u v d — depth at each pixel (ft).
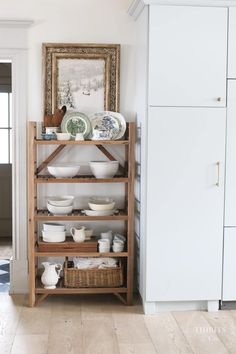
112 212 14.25
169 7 13.02
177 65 13.12
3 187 23.12
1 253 20.16
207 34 13.14
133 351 11.07
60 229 14.32
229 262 13.64
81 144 13.91
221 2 13.03
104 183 15.12
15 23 14.42
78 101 14.71
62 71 14.62
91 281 14.08
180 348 11.25
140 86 14.07
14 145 14.80
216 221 13.51
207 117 13.29
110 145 14.98
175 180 13.34
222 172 13.42
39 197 14.97
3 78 23.08
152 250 13.42
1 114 23.18
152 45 13.05
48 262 14.74
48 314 13.32
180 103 13.20
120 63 14.78
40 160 14.82
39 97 14.75
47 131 14.10
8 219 23.25
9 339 11.68
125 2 14.71
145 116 13.24
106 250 14.06
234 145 13.42
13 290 15.05
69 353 10.93
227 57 13.25
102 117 14.40
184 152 13.30
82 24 14.69
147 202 13.33
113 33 14.76
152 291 13.47
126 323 12.75
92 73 14.69
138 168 14.57
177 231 13.43
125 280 14.76
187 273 13.53
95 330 12.25
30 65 14.67
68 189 15.03
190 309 13.83
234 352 11.04
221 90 13.29
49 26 14.62
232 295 13.73
